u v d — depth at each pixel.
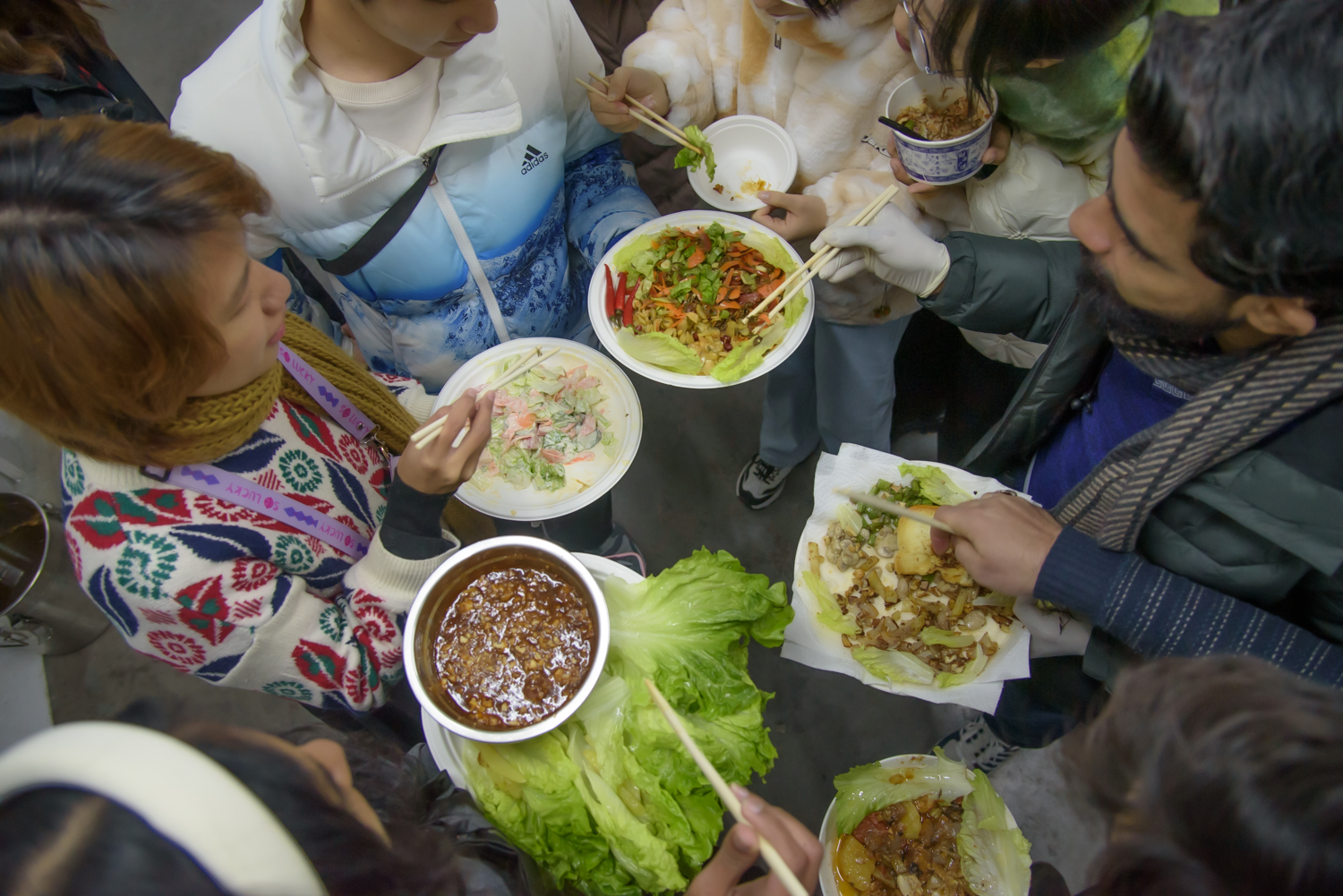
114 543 1.13
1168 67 0.80
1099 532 1.35
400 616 1.40
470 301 1.84
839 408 2.41
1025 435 1.65
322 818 0.65
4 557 2.36
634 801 1.26
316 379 1.39
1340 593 1.12
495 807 1.24
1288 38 0.72
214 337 0.97
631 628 1.35
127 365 0.91
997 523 1.39
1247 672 0.61
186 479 1.16
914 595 1.60
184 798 0.53
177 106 1.46
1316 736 0.54
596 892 1.26
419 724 1.76
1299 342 0.95
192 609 1.16
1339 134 0.71
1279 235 0.78
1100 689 1.54
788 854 0.98
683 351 1.85
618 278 1.94
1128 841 0.61
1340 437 1.02
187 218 0.91
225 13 3.87
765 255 1.96
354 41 1.34
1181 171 0.81
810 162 2.04
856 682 2.59
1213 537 1.20
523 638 1.29
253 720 2.52
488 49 1.45
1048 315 1.55
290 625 1.26
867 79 1.80
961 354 2.19
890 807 1.63
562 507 1.76
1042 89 1.44
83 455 1.07
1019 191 1.63
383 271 1.70
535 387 1.85
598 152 2.08
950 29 1.33
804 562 1.67
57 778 0.53
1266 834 0.51
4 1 1.62
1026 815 2.33
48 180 0.85
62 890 0.49
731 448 3.03
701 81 1.99
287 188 1.51
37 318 0.87
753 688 1.33
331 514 1.37
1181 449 1.10
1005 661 1.54
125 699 2.56
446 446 1.29
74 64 1.80
